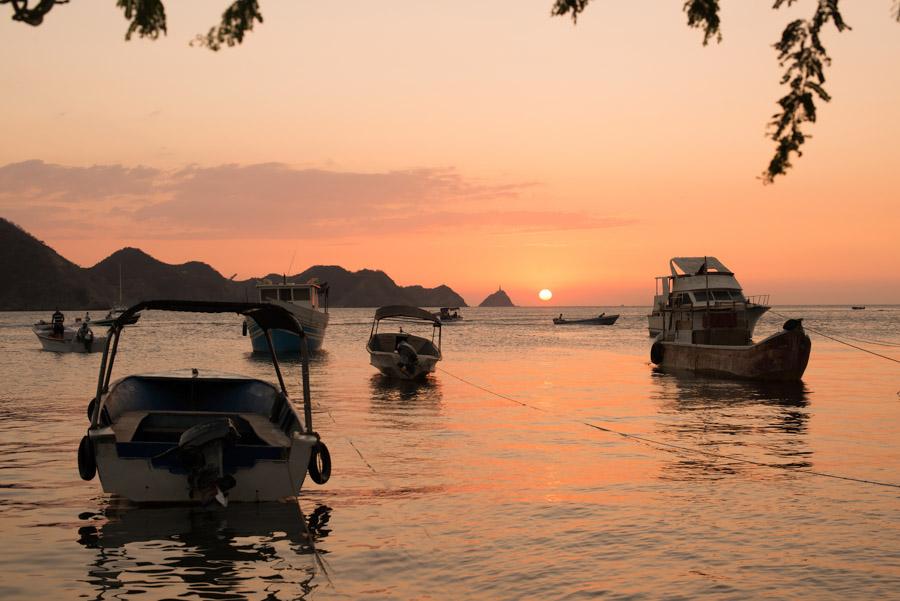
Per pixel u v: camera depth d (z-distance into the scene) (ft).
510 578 29.63
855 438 62.28
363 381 110.83
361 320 540.52
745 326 130.00
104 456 38.88
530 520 37.63
